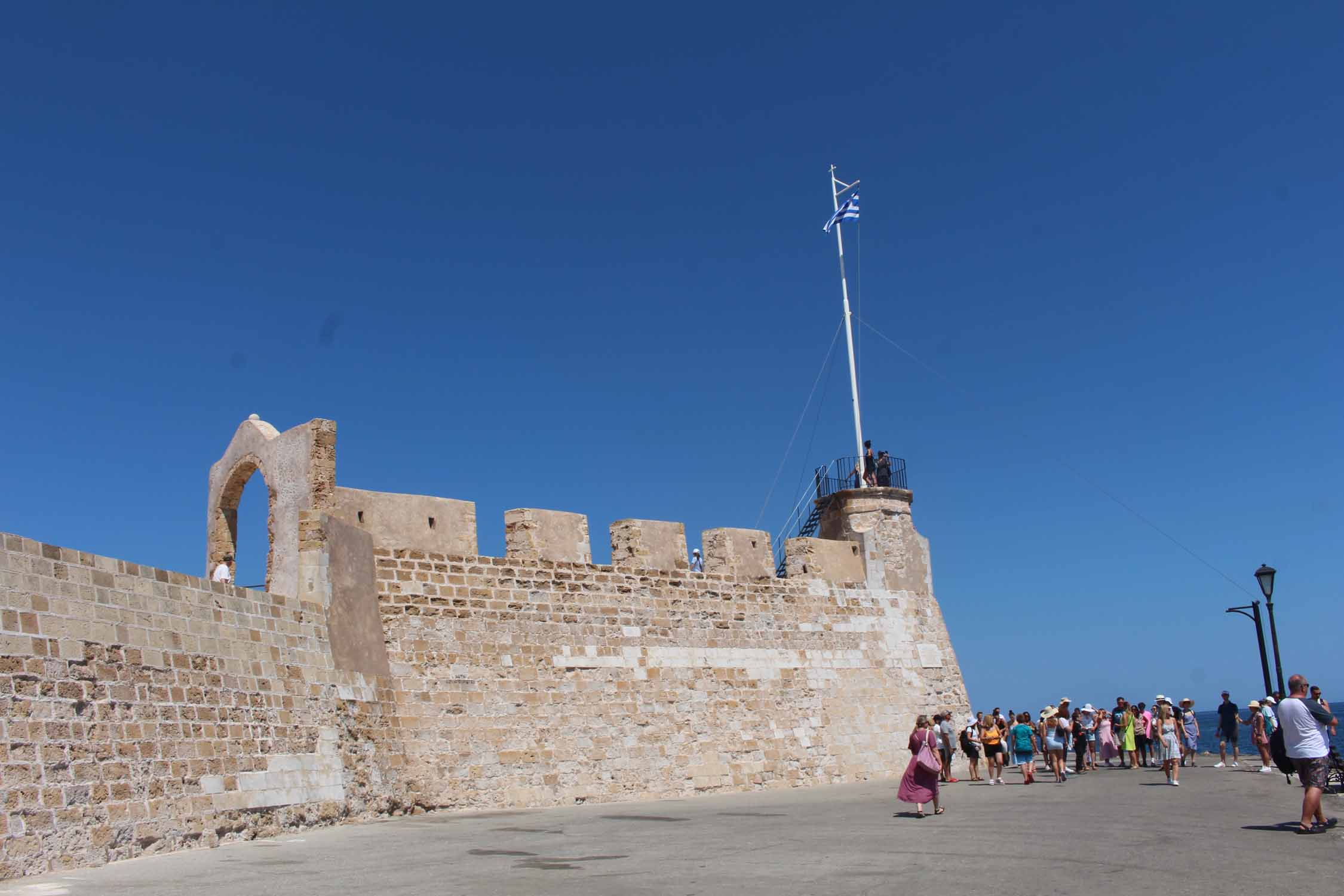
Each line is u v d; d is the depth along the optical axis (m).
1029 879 12.71
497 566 26.84
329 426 24.00
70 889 12.52
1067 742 31.88
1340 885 12.04
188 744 17.47
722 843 16.62
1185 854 14.55
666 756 28.61
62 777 14.96
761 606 32.28
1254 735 28.78
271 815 18.84
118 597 16.75
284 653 20.70
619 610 28.94
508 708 26.02
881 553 36.16
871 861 14.27
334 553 23.16
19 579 15.04
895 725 34.28
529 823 20.86
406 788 23.50
